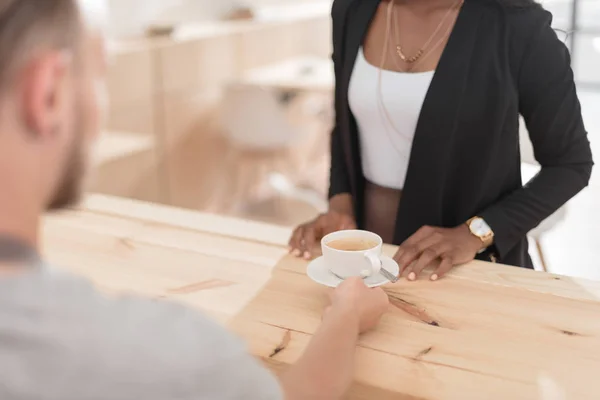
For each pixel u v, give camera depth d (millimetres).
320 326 833
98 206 1504
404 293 1102
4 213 439
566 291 1096
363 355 919
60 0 442
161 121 3910
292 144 4195
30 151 442
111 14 3971
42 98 430
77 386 411
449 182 1496
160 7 4438
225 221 1416
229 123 4137
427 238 1256
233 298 1089
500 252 1355
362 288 960
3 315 421
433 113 1438
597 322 995
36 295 435
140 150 3484
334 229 1355
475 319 1013
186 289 1122
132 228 1381
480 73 1400
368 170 1621
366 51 1576
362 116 1561
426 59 1480
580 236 3527
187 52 4020
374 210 1627
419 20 1505
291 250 1255
